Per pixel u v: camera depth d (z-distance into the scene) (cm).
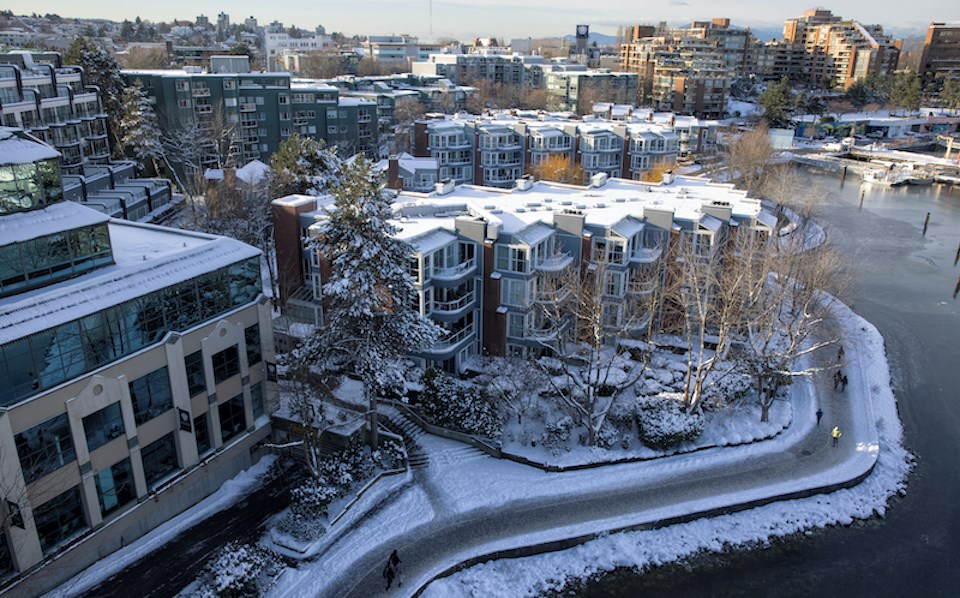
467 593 3544
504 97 19600
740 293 5191
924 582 3806
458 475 4378
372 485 4178
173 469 3806
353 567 3591
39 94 8275
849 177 14888
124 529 3544
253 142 12044
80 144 8962
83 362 3228
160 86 11150
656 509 4150
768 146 11719
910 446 5053
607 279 5662
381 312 4131
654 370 5391
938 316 7456
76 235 3491
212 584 3219
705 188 7431
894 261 9238
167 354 3600
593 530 3953
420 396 4847
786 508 4294
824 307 6344
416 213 5875
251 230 7281
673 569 3841
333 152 8019
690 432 4678
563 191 7156
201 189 8662
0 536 3025
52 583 3241
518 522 3988
